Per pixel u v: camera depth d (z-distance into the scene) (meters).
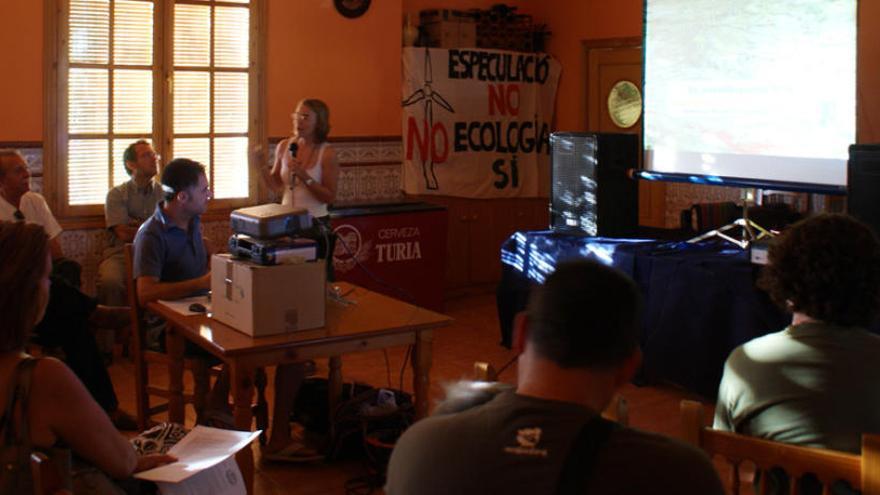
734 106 5.59
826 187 5.01
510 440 1.36
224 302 3.59
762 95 5.42
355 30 6.87
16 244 2.18
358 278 6.45
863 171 4.37
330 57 6.78
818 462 1.71
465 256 7.57
